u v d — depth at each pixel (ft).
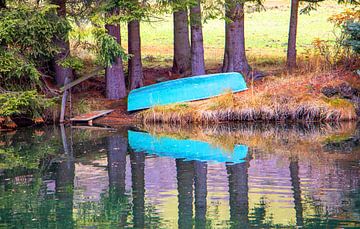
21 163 69.15
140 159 69.67
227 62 103.65
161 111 91.86
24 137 84.64
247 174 61.31
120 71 100.37
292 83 95.14
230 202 52.34
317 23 153.48
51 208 52.06
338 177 59.31
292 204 51.29
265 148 74.23
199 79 95.25
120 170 64.64
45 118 93.81
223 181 59.00
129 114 95.30
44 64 97.19
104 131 88.22
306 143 76.79
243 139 80.59
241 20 101.91
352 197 52.70
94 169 65.41
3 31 83.10
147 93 94.94
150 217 49.16
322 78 95.76
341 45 97.81
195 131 87.35
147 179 60.70
